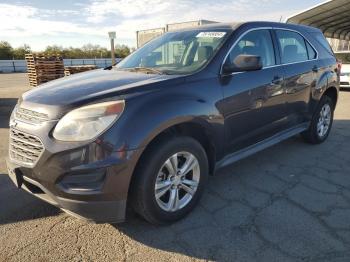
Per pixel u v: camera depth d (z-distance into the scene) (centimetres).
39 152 250
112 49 1212
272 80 388
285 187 371
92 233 283
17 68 3453
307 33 490
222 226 294
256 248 262
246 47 369
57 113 249
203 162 310
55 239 274
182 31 412
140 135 252
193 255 255
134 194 268
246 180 389
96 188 243
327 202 336
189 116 285
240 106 344
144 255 255
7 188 368
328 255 253
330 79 512
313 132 509
